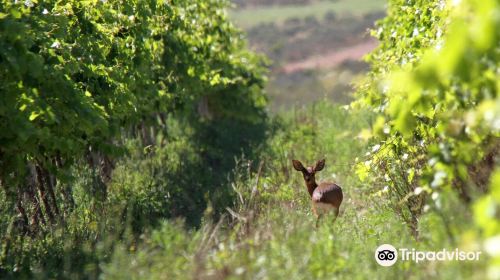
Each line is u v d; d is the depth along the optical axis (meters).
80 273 30.56
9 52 31.23
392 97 28.36
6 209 36.62
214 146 74.00
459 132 24.27
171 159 62.28
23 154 35.81
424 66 16.45
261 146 71.88
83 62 41.22
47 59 36.06
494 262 14.98
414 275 25.83
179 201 48.78
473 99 24.38
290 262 25.05
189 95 67.88
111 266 27.33
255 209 37.16
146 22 50.16
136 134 66.00
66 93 35.62
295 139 77.06
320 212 39.31
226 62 77.00
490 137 26.19
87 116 35.84
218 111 93.50
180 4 64.12
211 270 25.31
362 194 47.16
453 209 27.30
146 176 51.97
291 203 41.25
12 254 32.41
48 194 43.06
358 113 76.25
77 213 40.72
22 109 33.25
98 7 45.25
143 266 26.86
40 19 36.59
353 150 61.94
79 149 40.19
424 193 33.56
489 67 19.34
